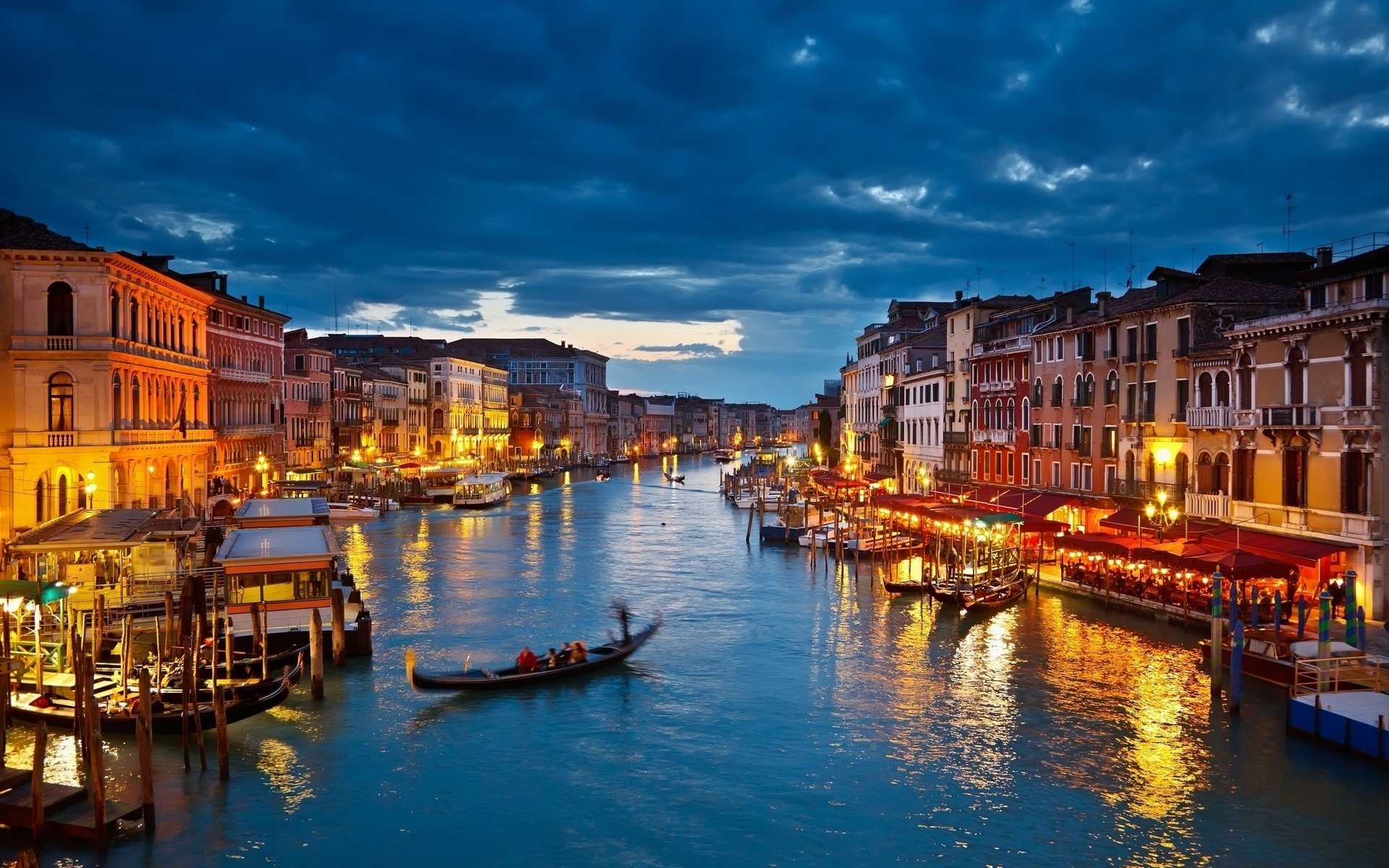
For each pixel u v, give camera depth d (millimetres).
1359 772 20734
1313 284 31547
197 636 25516
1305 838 18266
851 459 88812
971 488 57625
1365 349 29000
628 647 30031
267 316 66188
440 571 47688
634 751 22812
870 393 87688
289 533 34500
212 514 52812
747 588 43281
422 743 23219
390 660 30203
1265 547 30625
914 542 53031
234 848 18141
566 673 27875
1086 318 45969
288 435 74000
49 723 23203
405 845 18391
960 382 62625
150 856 17781
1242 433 34000
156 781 20797
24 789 18734
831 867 17609
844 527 58375
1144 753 22141
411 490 86938
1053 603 37594
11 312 40219
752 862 17781
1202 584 33594
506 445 134125
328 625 30000
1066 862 17672
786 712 25344
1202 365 37062
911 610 37750
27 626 28625
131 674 24516
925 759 22203
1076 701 25766
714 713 25312
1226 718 24016
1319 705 21906
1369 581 28656
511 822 19297
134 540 30047
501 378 134375
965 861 17734
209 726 22750
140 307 44906
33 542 29344
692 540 61281
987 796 20297
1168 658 29250
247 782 20938
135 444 42750
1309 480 31094
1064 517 46281
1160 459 39344
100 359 40688
